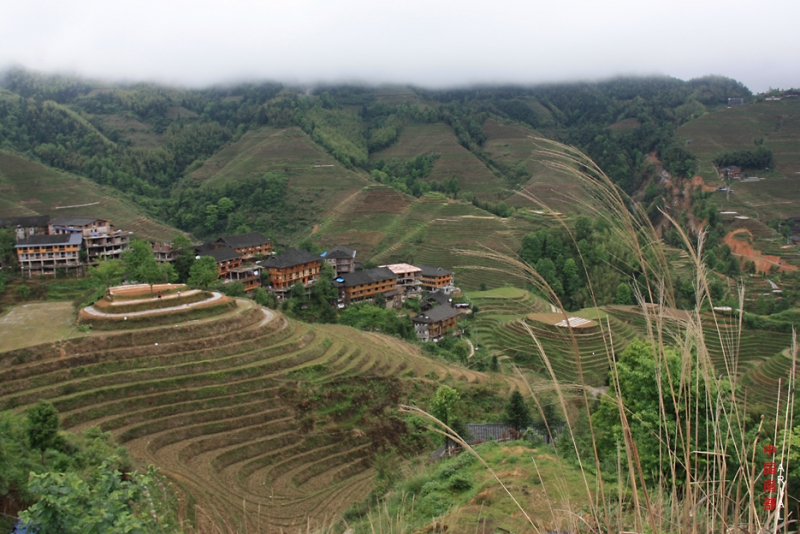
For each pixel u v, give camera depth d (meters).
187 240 71.81
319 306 68.62
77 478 9.71
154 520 10.49
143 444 33.09
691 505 4.06
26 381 35.09
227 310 46.97
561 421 25.06
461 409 39.75
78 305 47.66
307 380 41.91
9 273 61.41
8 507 16.20
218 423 36.16
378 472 25.88
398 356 50.91
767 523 3.87
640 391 16.58
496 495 14.37
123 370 38.09
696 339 3.73
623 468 15.55
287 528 26.55
